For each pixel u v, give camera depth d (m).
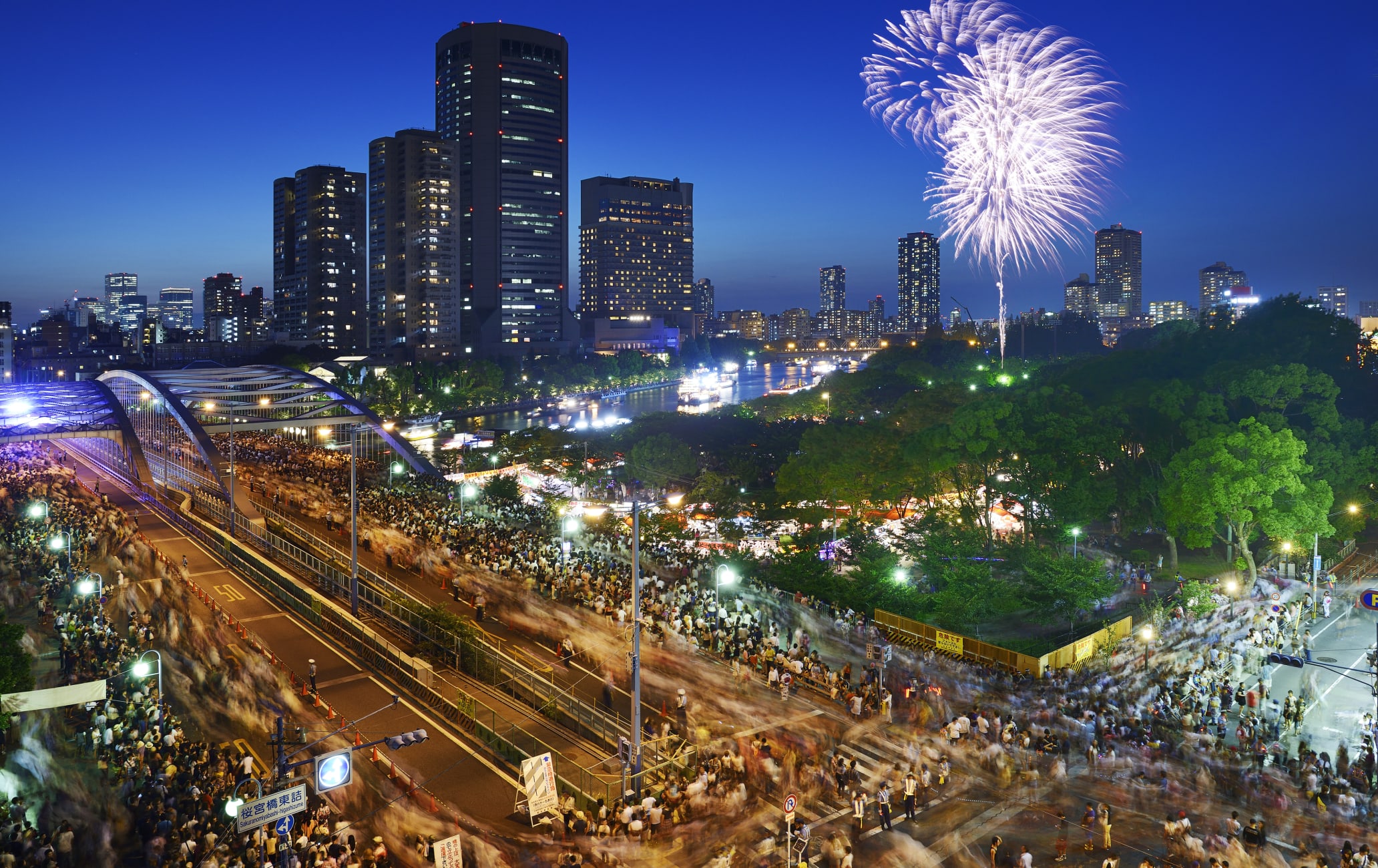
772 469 106.00
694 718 39.53
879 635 50.53
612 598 53.78
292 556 67.25
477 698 43.25
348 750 26.03
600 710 40.81
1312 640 50.44
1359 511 68.38
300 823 30.14
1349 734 38.56
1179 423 70.94
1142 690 42.38
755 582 58.97
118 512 77.50
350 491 92.69
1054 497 63.12
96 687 30.11
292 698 42.97
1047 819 31.88
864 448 77.69
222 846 28.09
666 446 102.12
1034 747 36.16
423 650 48.34
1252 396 68.56
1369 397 84.44
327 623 54.19
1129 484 68.94
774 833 30.83
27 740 35.38
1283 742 37.69
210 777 32.66
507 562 61.91
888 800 31.25
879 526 75.75
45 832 28.98
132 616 50.12
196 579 64.31
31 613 52.31
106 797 31.30
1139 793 33.44
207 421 123.31
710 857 29.23
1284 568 63.22
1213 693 41.16
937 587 57.81
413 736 26.44
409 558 67.38
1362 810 31.80
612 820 31.28
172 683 42.66
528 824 31.88
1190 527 60.56
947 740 37.00
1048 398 73.06
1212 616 52.88
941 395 108.19
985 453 67.62
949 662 46.31
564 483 105.44
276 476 103.50
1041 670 43.88
